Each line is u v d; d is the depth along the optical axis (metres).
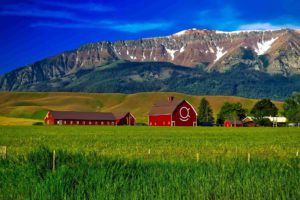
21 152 43.22
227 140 69.25
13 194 19.61
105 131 105.12
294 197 18.23
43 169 23.03
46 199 18.42
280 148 53.06
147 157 37.94
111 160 24.05
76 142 62.62
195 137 77.94
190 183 19.73
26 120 185.38
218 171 22.34
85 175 20.97
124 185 19.22
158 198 17.88
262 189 19.06
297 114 191.25
